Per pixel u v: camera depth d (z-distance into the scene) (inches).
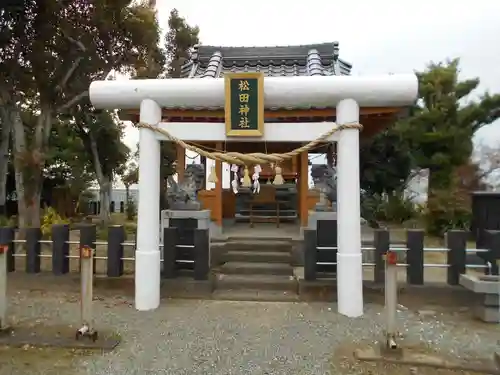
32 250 290.4
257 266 303.1
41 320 217.6
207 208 370.9
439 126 591.2
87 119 681.0
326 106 238.7
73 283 279.1
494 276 226.1
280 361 170.1
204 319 221.8
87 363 167.0
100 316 225.6
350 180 228.4
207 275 271.1
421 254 256.2
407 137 605.0
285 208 522.9
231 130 231.5
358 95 226.7
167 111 264.2
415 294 250.8
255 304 250.4
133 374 157.6
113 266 277.9
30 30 433.1
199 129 238.1
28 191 454.6
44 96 462.0
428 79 620.7
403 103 229.3
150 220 240.1
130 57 503.2
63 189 852.0
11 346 183.2
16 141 465.7
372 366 165.9
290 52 402.9
